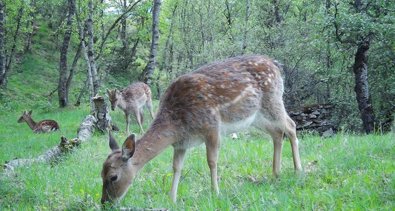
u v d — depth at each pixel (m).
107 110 15.24
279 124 6.47
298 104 19.20
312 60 19.02
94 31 26.53
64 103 25.53
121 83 33.53
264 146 8.87
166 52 30.77
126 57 36.75
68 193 6.47
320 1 19.70
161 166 8.00
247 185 5.98
